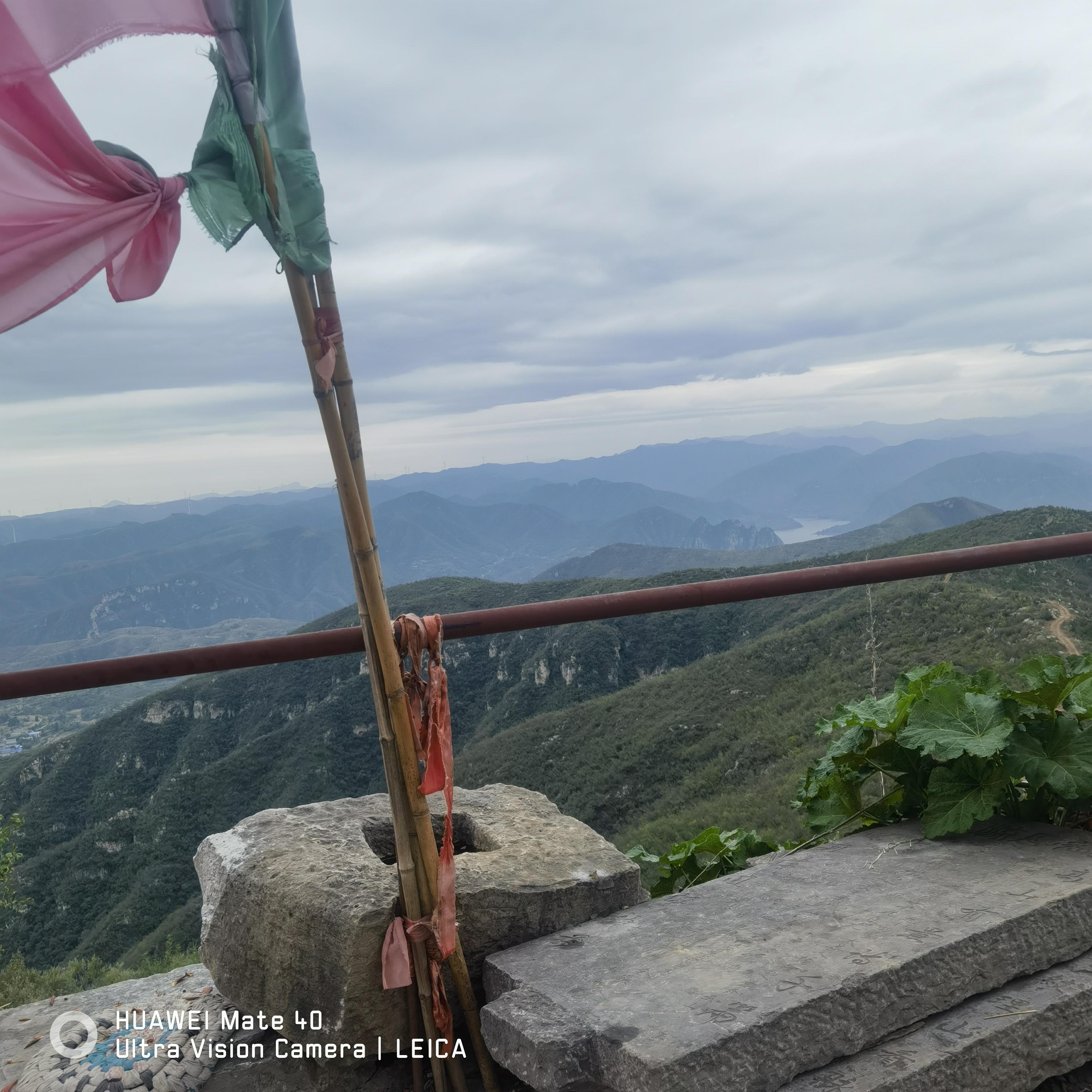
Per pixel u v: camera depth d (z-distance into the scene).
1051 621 35.59
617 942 1.88
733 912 1.97
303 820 2.24
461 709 107.31
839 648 51.06
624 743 53.78
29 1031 2.15
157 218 1.52
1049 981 1.81
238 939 1.96
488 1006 1.69
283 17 1.51
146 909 72.69
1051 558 2.31
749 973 1.68
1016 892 1.92
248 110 1.40
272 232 1.43
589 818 48.66
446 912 1.71
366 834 2.25
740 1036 1.48
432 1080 1.85
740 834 2.95
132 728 103.69
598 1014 1.59
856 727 2.50
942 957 1.70
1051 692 2.20
